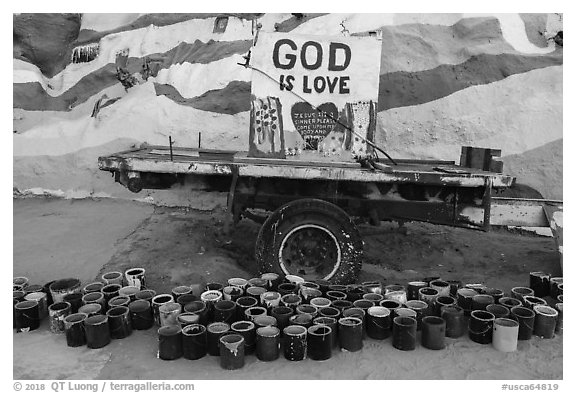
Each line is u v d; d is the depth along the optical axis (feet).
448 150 24.25
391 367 12.32
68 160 26.09
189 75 26.94
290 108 17.42
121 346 13.21
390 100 24.82
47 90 30.01
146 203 24.75
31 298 14.67
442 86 24.79
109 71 29.17
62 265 17.93
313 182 17.11
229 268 17.84
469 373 12.12
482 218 17.01
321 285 15.71
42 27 30.99
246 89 25.52
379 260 19.71
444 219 17.19
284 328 13.16
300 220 16.15
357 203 17.49
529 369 12.39
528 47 25.38
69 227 21.33
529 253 20.65
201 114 25.43
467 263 19.76
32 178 26.27
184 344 12.63
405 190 17.10
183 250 19.10
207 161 16.80
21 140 26.86
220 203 24.04
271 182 17.22
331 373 12.03
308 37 17.26
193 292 16.11
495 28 25.46
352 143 17.49
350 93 17.37
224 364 12.15
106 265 17.90
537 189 23.57
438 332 13.16
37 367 12.14
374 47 17.31
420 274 18.57
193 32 28.91
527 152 23.58
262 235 16.22
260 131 17.53
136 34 29.99
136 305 14.29
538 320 14.03
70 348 13.08
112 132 25.90
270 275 16.02
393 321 13.42
